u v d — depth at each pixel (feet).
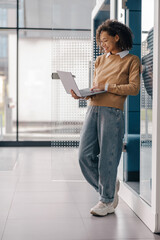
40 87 26.55
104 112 8.85
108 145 8.88
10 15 25.13
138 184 11.25
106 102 8.86
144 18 9.33
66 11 14.20
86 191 11.81
